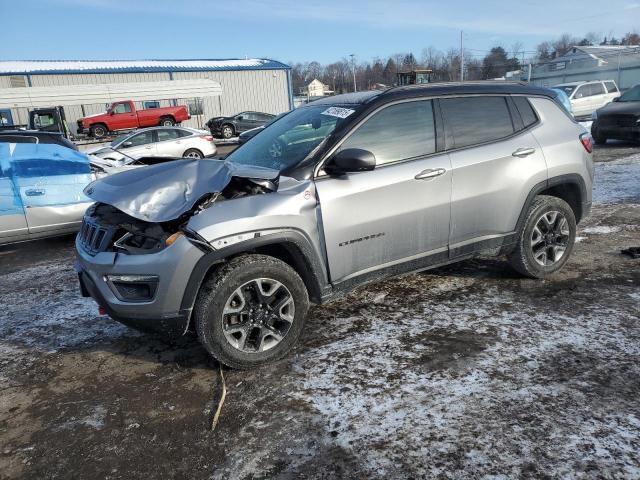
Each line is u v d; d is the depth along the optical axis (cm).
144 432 252
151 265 276
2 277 529
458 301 386
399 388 274
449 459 219
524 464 213
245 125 2666
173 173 295
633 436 226
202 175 292
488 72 7469
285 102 3744
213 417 260
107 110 2461
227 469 222
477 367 290
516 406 252
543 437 229
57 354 343
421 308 377
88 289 312
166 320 283
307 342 334
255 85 3603
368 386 277
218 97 3484
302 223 301
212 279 285
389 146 339
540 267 413
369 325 354
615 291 390
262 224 288
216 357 292
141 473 224
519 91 404
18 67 3167
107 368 320
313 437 239
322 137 333
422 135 352
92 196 298
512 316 355
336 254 320
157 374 309
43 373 318
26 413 275
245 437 243
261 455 229
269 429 247
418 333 337
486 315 359
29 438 253
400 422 246
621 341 312
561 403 253
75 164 623
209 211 283
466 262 478
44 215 605
